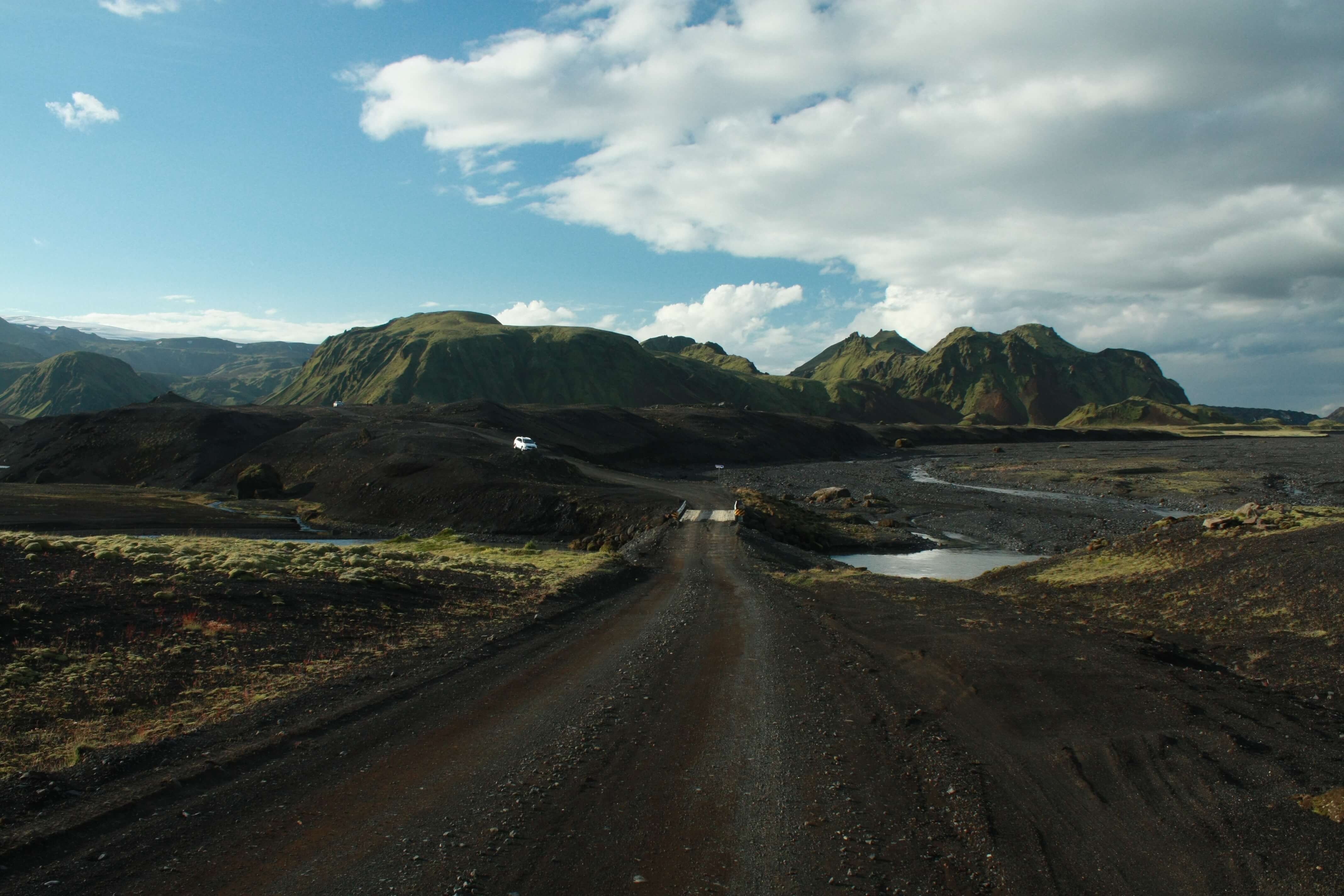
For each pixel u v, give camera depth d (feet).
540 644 54.65
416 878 20.92
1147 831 24.48
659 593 86.74
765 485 329.52
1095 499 265.75
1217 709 37.01
